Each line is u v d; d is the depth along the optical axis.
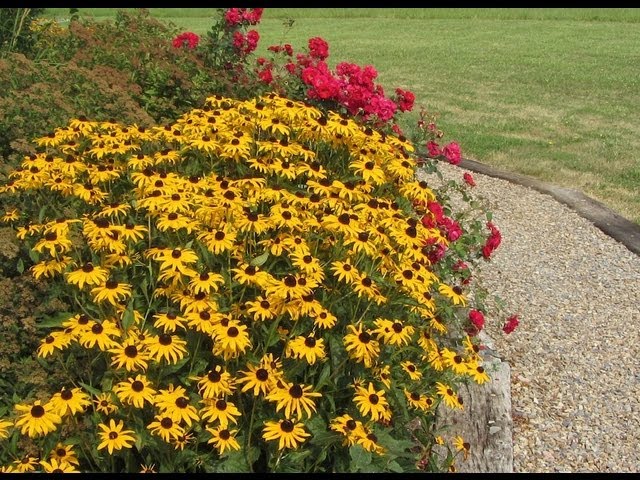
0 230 2.77
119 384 2.19
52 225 2.65
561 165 7.82
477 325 3.65
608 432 3.74
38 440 2.18
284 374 2.41
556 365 4.28
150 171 2.93
